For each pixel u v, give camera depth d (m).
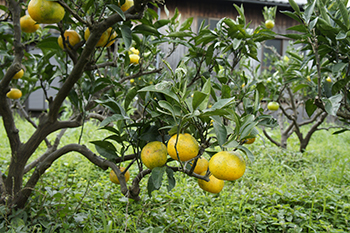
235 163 1.45
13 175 2.53
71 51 2.10
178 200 3.32
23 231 2.23
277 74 5.50
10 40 2.87
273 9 4.76
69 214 2.62
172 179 1.76
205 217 2.98
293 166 5.07
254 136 1.50
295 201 3.38
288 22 9.73
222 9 9.34
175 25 3.24
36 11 1.64
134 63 3.09
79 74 2.15
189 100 1.57
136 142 2.10
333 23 2.67
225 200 3.27
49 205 2.52
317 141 7.42
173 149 1.53
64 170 4.29
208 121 1.61
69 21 2.16
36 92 9.20
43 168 2.48
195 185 3.79
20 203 2.54
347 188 3.79
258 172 4.54
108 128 2.07
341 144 6.92
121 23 2.22
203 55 2.81
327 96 2.84
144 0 1.69
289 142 7.01
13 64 2.18
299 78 3.36
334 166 4.74
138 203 3.08
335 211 3.11
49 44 2.34
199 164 1.81
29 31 2.37
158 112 1.73
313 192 3.58
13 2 2.14
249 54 2.70
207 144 1.62
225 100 1.44
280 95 4.76
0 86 2.25
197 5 9.20
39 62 2.41
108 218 2.54
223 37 2.68
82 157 4.86
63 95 2.31
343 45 2.55
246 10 9.38
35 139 2.52
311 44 2.59
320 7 2.49
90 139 6.17
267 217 2.96
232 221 2.91
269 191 3.62
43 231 2.53
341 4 2.29
